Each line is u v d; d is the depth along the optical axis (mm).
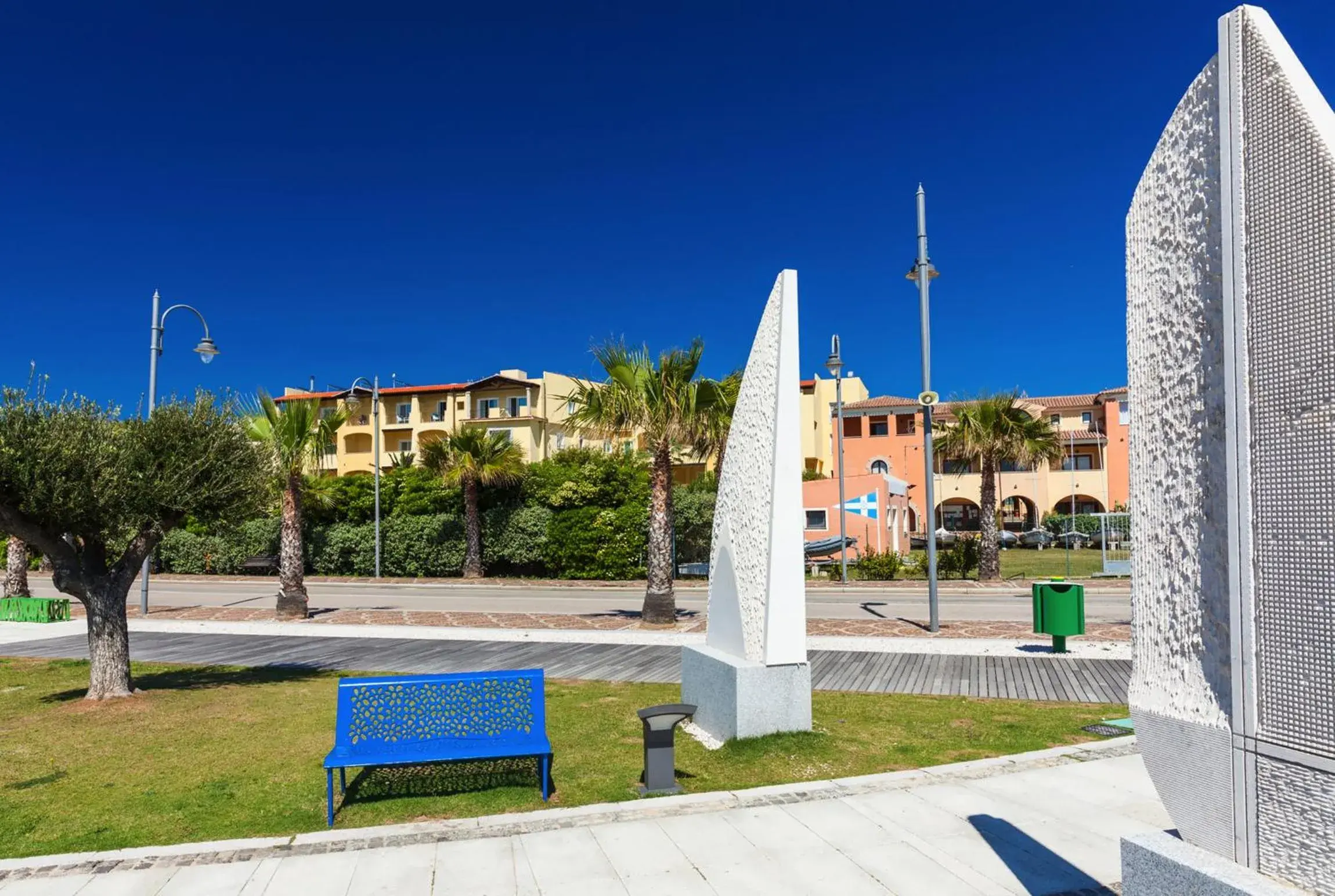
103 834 5395
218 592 26797
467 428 30938
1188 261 3186
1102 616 17391
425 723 6270
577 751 7328
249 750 7453
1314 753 2609
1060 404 54594
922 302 15594
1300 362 2660
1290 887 2691
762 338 7887
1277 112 2766
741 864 4777
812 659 12289
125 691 10023
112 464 9523
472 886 4520
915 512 50656
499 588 28328
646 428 16281
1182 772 3193
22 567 22188
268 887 4535
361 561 32906
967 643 13422
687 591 26156
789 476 7379
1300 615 2670
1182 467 3219
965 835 5180
